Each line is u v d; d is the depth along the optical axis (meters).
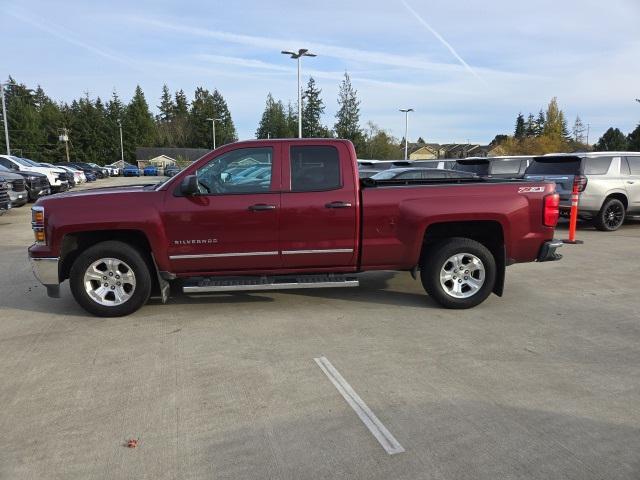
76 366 4.33
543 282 7.23
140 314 5.73
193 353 4.59
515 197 5.69
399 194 5.61
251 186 5.52
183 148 103.12
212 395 3.79
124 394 3.82
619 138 91.12
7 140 39.50
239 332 5.12
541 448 3.07
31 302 6.27
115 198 5.44
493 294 6.56
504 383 3.95
